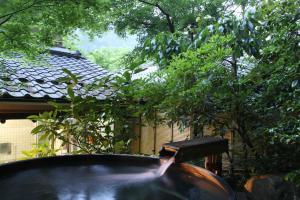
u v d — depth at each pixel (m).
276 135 2.36
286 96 2.58
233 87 3.15
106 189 1.61
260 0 3.47
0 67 3.46
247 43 3.12
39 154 3.30
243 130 3.28
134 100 3.62
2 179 1.66
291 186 2.66
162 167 1.85
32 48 2.97
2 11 2.50
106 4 2.96
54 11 2.76
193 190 1.57
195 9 6.90
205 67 2.94
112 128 3.89
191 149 1.96
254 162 3.11
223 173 3.44
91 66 6.84
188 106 3.20
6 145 5.64
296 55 2.50
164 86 3.32
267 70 2.93
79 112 3.39
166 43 3.92
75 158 1.97
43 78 4.61
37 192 1.58
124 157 2.00
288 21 2.59
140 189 1.62
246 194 2.76
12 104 3.58
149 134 5.49
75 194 1.57
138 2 7.09
